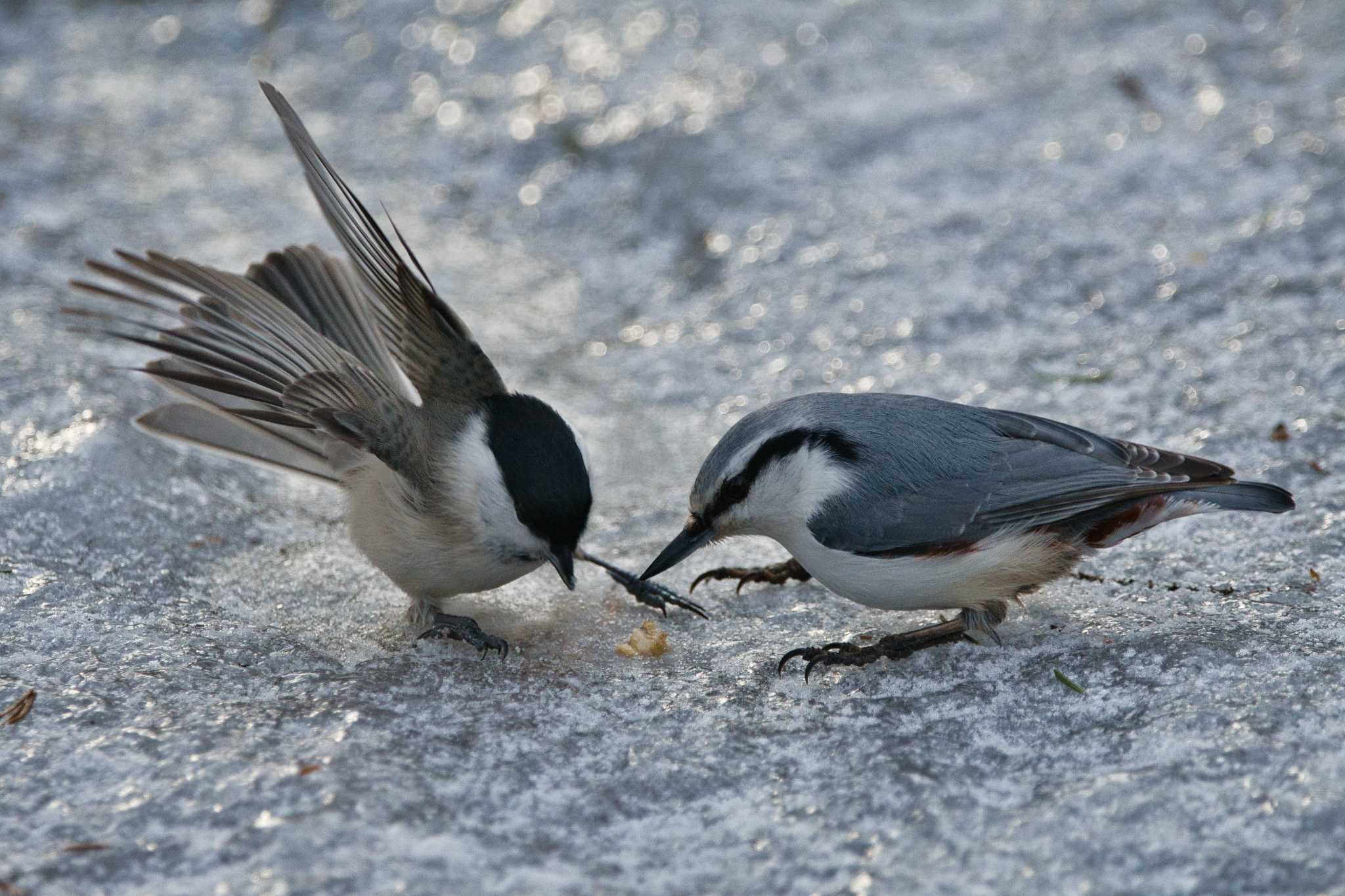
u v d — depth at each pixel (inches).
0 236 639.1
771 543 434.6
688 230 664.4
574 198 709.9
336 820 264.4
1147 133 655.1
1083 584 380.5
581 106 765.3
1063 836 258.1
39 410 463.5
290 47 875.4
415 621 370.6
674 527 438.3
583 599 395.9
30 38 891.4
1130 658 331.3
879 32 789.2
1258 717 290.7
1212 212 588.7
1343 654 320.5
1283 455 433.7
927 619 374.0
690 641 366.6
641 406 534.0
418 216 705.0
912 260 592.1
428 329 345.7
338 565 409.4
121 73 851.4
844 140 685.9
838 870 255.3
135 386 491.8
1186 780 269.9
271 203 701.3
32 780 281.0
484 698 330.3
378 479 340.8
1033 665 335.9
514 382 545.3
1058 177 632.4
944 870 252.8
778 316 577.9
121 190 703.1
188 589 386.9
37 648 344.8
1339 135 623.5
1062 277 563.5
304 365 337.4
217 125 790.5
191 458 460.1
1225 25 744.3
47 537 401.4
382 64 847.1
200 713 312.0
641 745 304.5
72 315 547.2
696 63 781.9
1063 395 488.4
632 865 260.5
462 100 798.5
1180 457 339.9
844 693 332.2
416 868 252.8
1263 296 532.1
